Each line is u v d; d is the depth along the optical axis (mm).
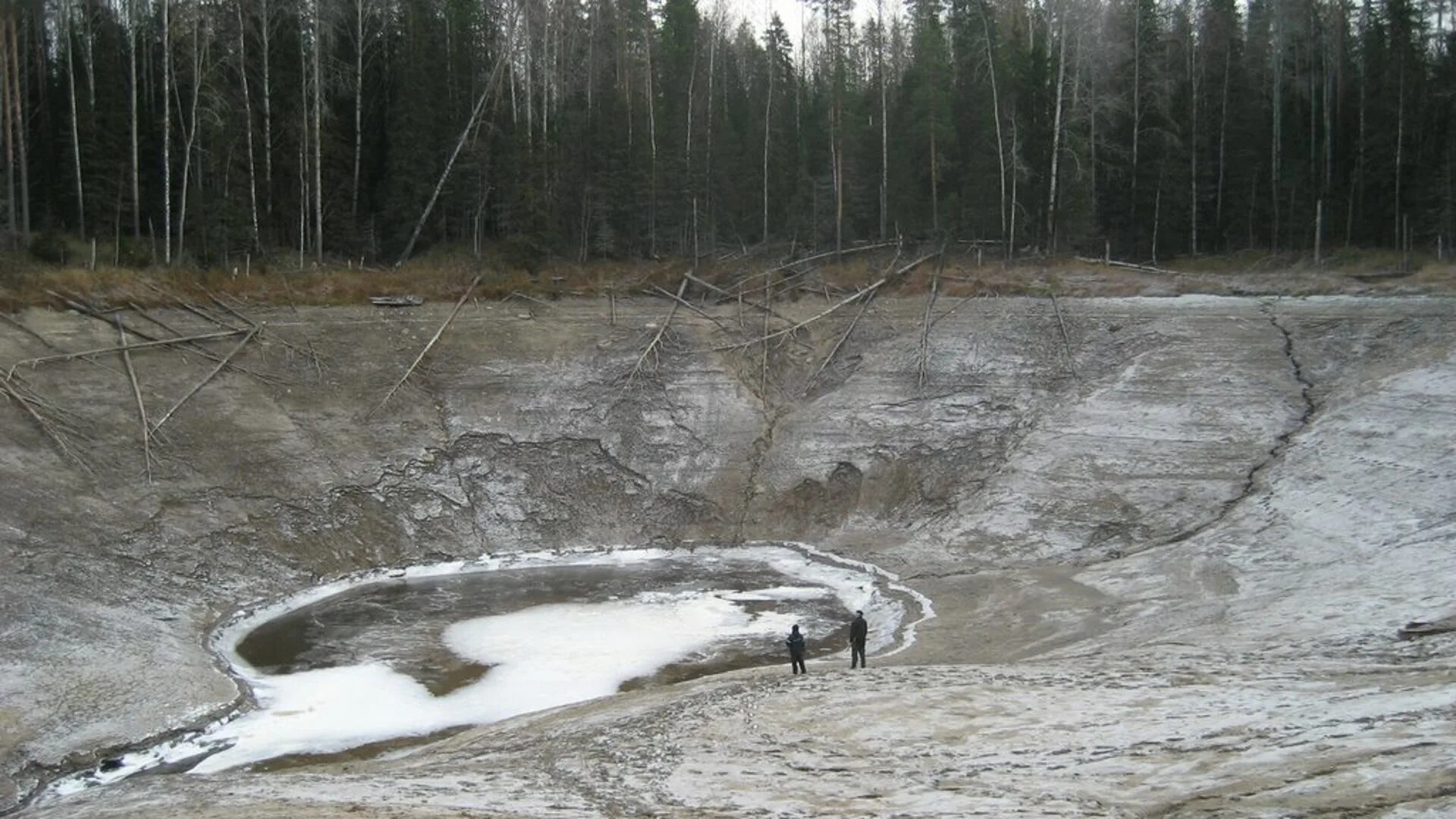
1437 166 47781
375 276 44969
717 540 35438
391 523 33875
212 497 31422
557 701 22812
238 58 50219
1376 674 15703
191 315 38625
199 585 28469
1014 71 56688
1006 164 52656
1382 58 52812
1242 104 54500
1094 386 36938
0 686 21391
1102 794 11617
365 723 21703
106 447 31266
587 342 42281
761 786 13594
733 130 59656
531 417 38656
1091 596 26484
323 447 35062
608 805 13281
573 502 36406
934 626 26406
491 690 23469
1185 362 36219
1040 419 36344
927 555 32188
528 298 45094
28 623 23797
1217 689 15883
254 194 48031
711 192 54969
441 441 37031
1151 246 53406
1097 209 55000
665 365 41438
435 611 28969
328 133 51438
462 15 57812
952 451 36188
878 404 38781
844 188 54438
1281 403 33156
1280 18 53438
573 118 55312
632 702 20719
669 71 61875
